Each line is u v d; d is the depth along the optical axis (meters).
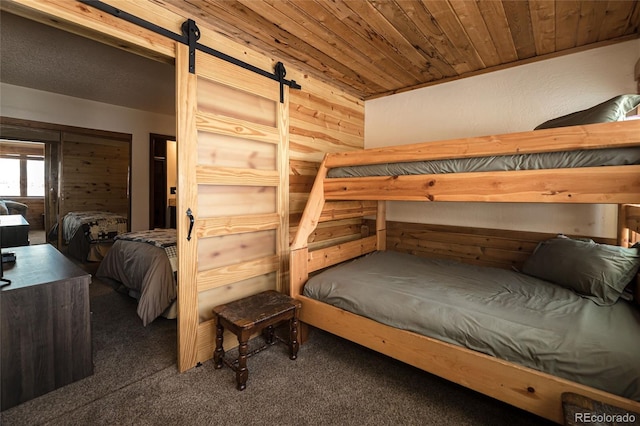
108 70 3.09
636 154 1.37
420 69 2.79
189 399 1.67
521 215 2.66
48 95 3.76
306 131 2.83
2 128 3.96
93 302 3.12
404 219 3.34
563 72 2.45
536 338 1.34
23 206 7.01
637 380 1.12
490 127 2.80
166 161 5.30
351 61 2.61
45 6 1.39
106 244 4.34
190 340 1.96
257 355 2.13
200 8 1.85
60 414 1.55
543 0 1.76
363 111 3.61
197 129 1.95
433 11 1.88
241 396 1.69
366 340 1.85
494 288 1.92
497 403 1.65
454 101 3.00
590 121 1.52
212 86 2.04
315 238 3.04
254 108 2.31
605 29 2.10
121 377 1.86
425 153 1.93
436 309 1.65
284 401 1.66
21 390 1.62
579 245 1.99
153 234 3.23
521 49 2.39
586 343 1.26
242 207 2.27
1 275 1.73
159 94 3.84
